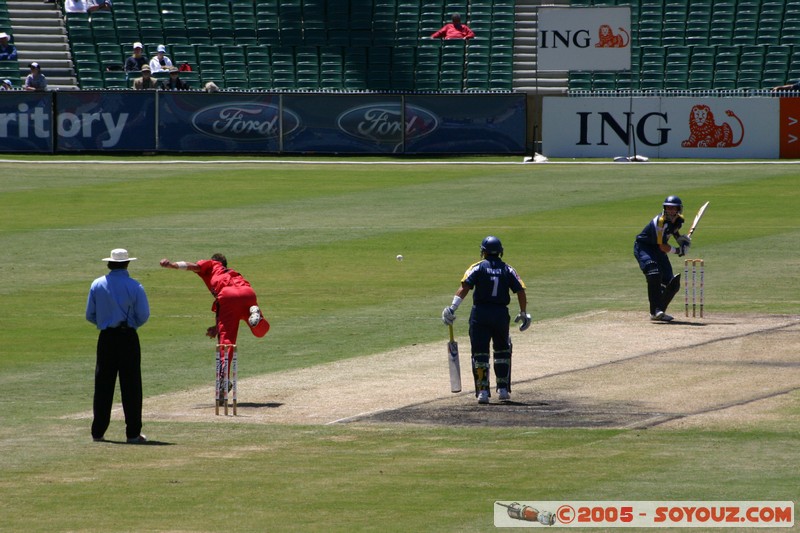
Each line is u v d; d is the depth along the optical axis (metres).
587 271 90.19
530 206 118.62
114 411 53.69
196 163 146.50
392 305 79.06
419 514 36.16
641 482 39.31
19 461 43.66
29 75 160.62
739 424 47.62
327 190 128.88
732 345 64.88
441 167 144.75
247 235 104.88
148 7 180.75
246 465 42.69
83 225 109.38
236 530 34.69
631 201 120.75
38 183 132.38
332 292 83.44
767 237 102.44
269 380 58.62
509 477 40.41
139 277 89.12
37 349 66.94
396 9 179.50
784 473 40.12
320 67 170.88
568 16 149.25
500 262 53.72
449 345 53.88
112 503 37.75
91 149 151.38
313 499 38.06
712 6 176.00
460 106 152.75
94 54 172.25
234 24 180.88
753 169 140.12
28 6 183.12
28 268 91.94
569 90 164.25
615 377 57.56
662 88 168.50
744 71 167.12
